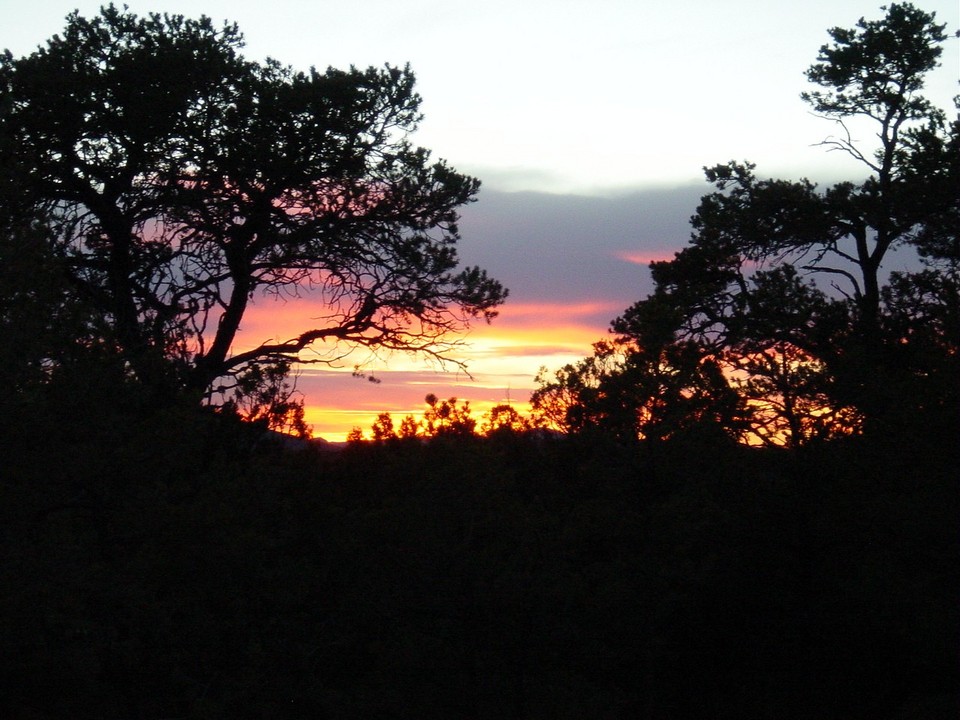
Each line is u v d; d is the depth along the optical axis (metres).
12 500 8.27
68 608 8.05
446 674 11.63
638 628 13.12
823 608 15.05
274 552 11.52
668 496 15.24
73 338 8.92
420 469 12.87
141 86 19.00
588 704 11.52
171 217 19.66
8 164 10.12
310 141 20.06
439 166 21.75
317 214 20.75
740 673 15.23
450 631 11.72
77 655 8.24
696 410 15.69
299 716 11.02
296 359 20.42
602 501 14.91
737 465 15.54
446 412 13.30
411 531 11.99
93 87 18.75
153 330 16.56
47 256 9.08
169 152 19.59
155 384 10.30
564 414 16.89
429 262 21.14
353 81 20.50
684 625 15.38
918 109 25.53
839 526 15.28
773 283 23.41
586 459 16.08
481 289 21.69
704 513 14.30
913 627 13.20
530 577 11.66
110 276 18.98
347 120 20.41
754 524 15.38
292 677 11.02
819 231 24.75
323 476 13.45
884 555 14.36
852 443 15.11
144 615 9.01
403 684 11.62
